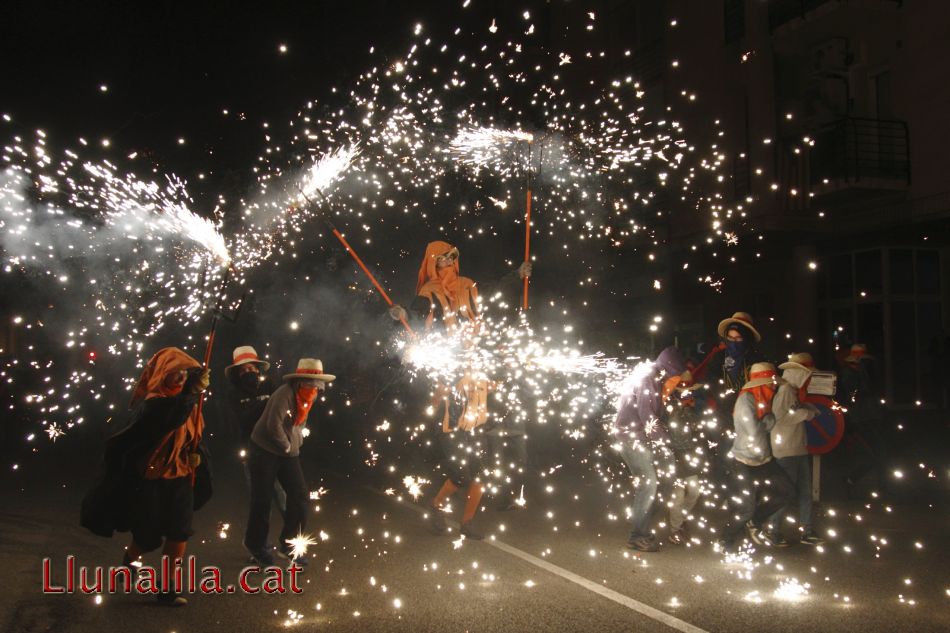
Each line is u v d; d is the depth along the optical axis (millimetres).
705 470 8195
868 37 17000
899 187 16125
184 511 6043
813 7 16953
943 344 16453
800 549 7777
